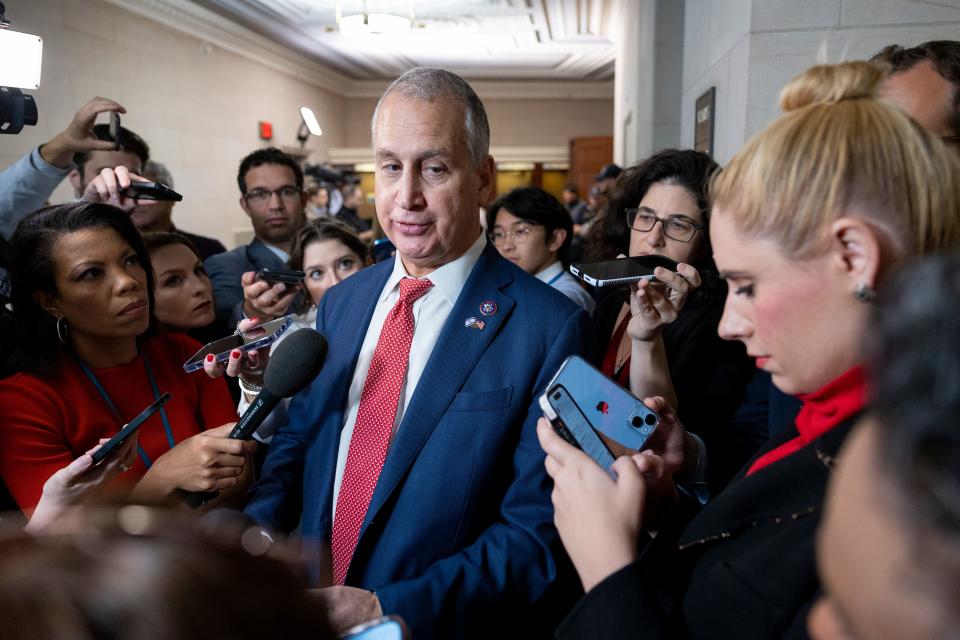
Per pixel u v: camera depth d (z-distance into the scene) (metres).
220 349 1.22
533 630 1.08
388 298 1.24
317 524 1.13
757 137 0.59
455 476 1.04
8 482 1.13
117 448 1.04
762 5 2.26
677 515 0.89
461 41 9.23
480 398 1.06
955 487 0.23
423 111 1.06
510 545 1.00
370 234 6.43
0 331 1.35
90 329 1.25
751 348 0.62
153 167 3.18
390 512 1.06
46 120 5.08
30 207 1.78
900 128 0.54
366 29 6.40
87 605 0.27
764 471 0.63
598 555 0.69
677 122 4.93
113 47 5.89
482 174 1.19
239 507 1.21
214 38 7.61
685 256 1.51
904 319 0.26
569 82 13.05
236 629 0.28
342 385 1.19
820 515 0.55
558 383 0.85
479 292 1.14
